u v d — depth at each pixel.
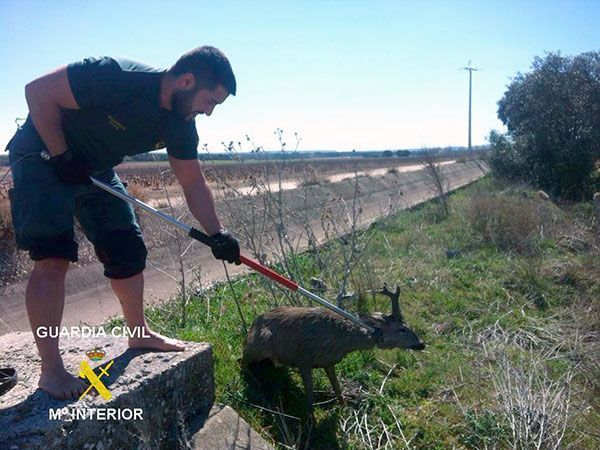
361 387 4.86
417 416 4.53
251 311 6.06
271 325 4.47
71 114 3.24
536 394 4.39
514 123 22.44
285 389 4.68
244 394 4.43
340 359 4.40
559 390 4.63
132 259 3.76
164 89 3.29
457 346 5.88
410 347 4.55
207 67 3.23
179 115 3.40
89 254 8.95
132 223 3.82
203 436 3.68
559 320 6.68
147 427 3.34
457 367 5.27
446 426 4.37
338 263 7.08
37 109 3.11
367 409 4.54
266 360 4.81
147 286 7.78
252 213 6.03
